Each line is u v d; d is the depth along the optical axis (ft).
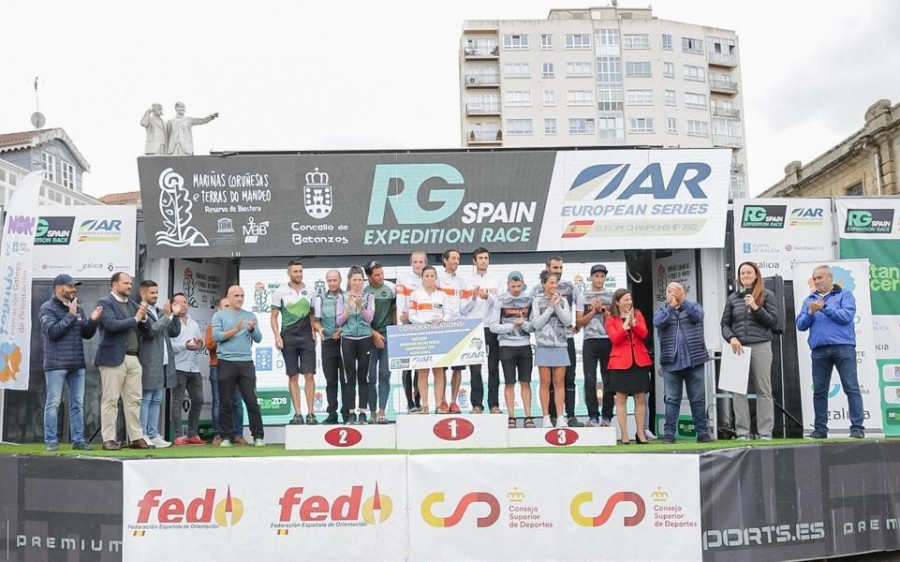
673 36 203.41
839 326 23.75
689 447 20.31
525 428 22.53
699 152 29.58
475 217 29.89
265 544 18.69
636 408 24.62
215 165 29.17
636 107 200.23
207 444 27.76
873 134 62.03
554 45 200.13
